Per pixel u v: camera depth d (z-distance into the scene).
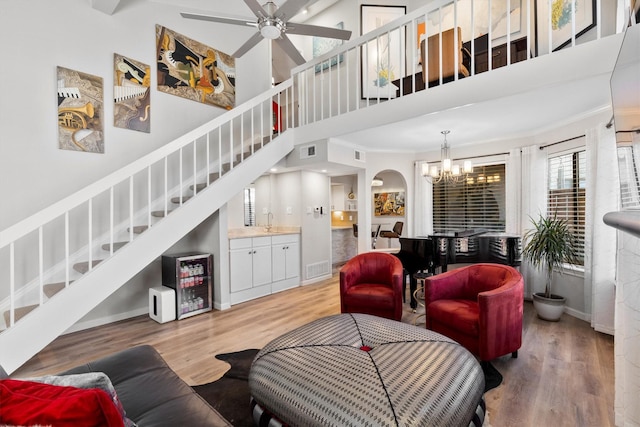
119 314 3.57
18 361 2.17
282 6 2.61
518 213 4.17
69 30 3.18
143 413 1.26
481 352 2.33
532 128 3.89
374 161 5.12
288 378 1.55
